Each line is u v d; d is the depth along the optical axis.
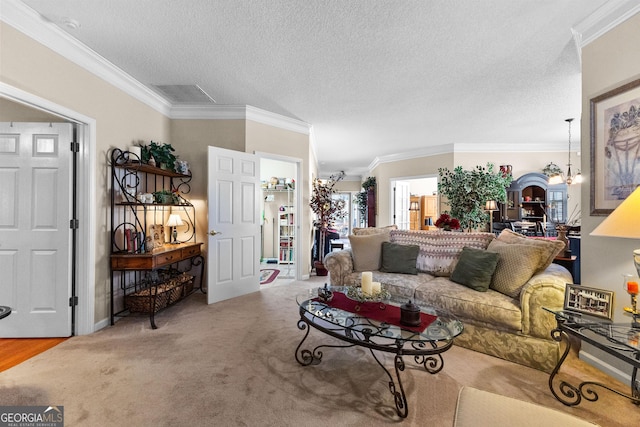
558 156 5.60
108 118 2.75
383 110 3.88
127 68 2.79
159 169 3.07
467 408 0.92
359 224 10.26
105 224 2.72
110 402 1.63
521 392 1.76
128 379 1.85
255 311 3.15
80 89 2.44
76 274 2.52
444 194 5.44
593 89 2.08
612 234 1.38
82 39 2.31
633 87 1.80
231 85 3.16
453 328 1.69
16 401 1.64
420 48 2.42
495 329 2.17
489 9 1.95
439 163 5.95
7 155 2.41
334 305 2.05
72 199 2.50
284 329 2.67
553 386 1.81
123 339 2.44
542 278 2.06
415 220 7.75
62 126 2.45
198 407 1.60
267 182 5.86
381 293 2.06
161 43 2.38
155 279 2.96
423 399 1.68
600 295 1.63
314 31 2.21
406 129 4.75
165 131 3.69
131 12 1.99
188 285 3.40
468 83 3.07
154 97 3.39
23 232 2.42
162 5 1.92
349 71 2.82
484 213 5.05
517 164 5.67
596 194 2.04
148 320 2.88
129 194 2.88
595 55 2.06
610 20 1.93
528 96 3.40
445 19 2.05
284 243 5.91
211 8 1.96
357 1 1.89
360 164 8.45
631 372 1.79
